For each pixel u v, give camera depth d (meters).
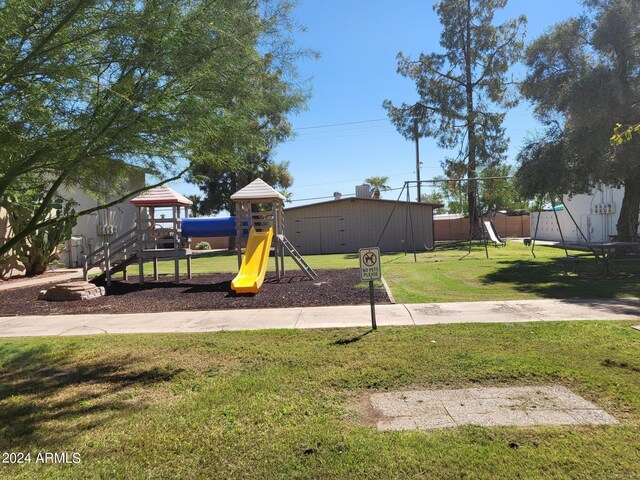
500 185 39.69
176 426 3.79
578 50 15.70
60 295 11.49
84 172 5.29
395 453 3.22
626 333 6.18
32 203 8.34
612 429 3.46
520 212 44.22
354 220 29.42
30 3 3.84
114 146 4.60
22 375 5.32
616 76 13.55
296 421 3.80
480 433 3.47
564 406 3.92
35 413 4.17
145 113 4.42
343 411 3.98
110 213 25.28
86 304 10.83
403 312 8.23
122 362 5.74
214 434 3.61
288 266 19.16
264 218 15.33
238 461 3.20
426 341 6.09
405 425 3.66
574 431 3.45
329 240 29.64
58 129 4.42
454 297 9.78
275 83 5.70
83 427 3.84
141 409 4.19
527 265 15.78
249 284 11.09
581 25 15.24
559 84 15.80
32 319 9.16
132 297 11.64
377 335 6.54
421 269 15.47
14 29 3.79
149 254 13.93
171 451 3.37
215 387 4.68
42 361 5.88
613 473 2.89
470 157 29.39
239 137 5.33
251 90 5.34
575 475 2.88
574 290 10.30
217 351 6.04
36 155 4.36
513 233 42.34
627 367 4.83
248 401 4.27
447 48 29.92
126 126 4.43
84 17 4.07
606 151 13.49
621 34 13.55
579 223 27.92
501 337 6.18
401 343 6.03
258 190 14.19
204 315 8.82
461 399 4.16
